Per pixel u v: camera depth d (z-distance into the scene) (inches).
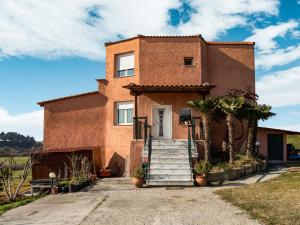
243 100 750.5
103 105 955.3
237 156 788.6
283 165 866.8
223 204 424.5
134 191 567.8
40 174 820.6
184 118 866.8
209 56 941.2
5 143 2541.8
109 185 660.1
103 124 948.6
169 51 900.0
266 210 375.6
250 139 795.4
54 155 836.6
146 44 904.3
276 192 481.7
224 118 826.2
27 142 2755.9
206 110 745.0
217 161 757.9
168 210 400.2
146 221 348.8
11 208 466.3
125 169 864.9
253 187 541.3
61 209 432.1
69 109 983.0
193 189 569.3
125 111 922.7
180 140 772.6
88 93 964.0
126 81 919.7
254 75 944.3
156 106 871.1
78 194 560.7
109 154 925.2
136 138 802.2
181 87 801.6
